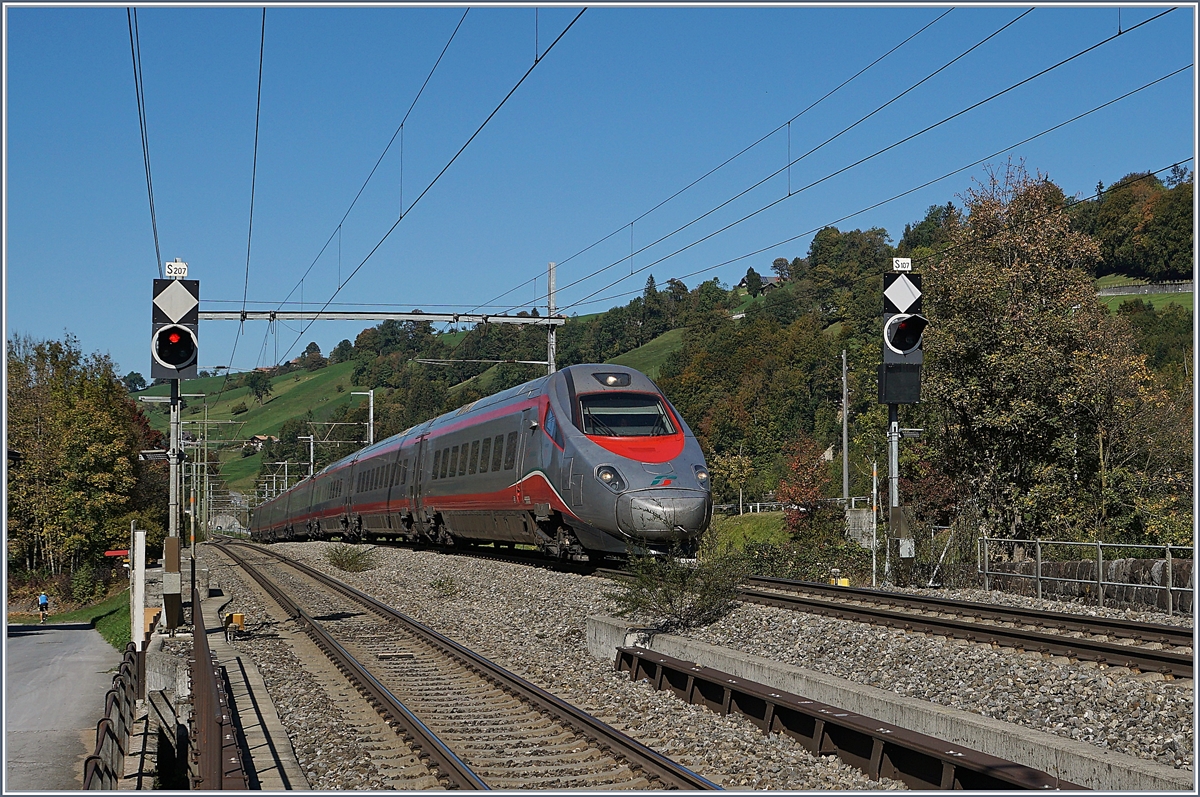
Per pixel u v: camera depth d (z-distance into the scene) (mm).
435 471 31156
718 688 10727
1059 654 11695
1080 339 28281
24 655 34312
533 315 29438
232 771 7672
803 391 88312
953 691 10297
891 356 19438
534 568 23688
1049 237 29000
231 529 126875
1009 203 29609
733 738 9414
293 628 17906
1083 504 28422
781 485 58188
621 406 22141
